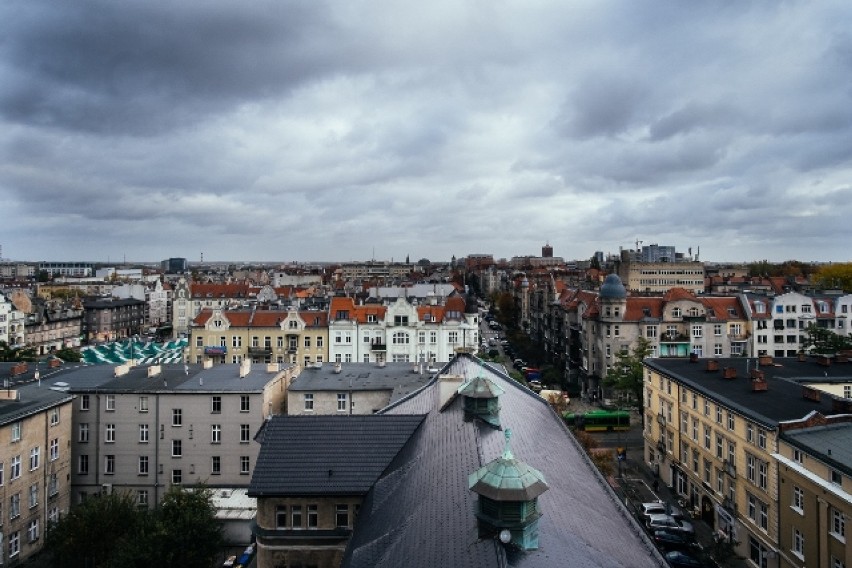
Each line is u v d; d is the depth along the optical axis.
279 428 44.38
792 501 49.16
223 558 57.91
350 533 40.66
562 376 136.38
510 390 52.91
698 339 118.25
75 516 53.34
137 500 68.19
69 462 65.88
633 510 65.12
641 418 104.94
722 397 61.97
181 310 190.38
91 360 126.88
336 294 174.12
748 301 123.25
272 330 125.38
